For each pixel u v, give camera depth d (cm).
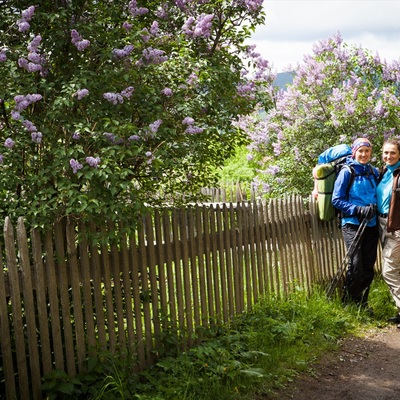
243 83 549
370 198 658
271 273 644
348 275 672
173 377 452
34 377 401
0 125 433
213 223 559
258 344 533
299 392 474
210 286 553
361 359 549
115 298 457
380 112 850
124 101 443
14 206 413
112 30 453
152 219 496
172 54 494
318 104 902
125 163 464
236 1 534
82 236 423
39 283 402
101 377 432
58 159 403
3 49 420
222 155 557
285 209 671
